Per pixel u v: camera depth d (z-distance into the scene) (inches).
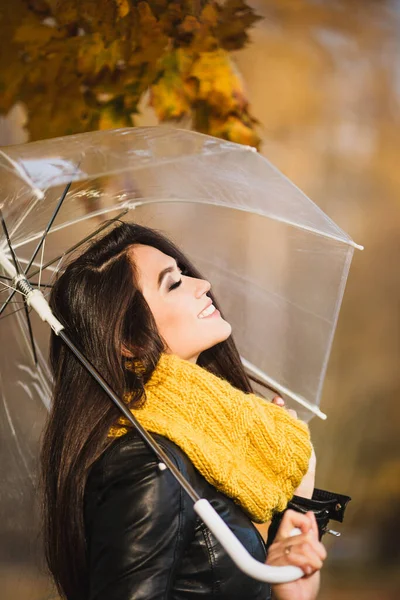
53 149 92.7
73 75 158.4
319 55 337.1
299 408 126.3
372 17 339.6
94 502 86.4
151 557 79.7
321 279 123.1
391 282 354.0
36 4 157.9
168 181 112.6
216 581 84.7
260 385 130.7
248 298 132.6
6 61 158.2
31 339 113.3
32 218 107.5
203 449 88.5
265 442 94.3
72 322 98.1
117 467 85.6
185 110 162.6
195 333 100.6
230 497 89.7
